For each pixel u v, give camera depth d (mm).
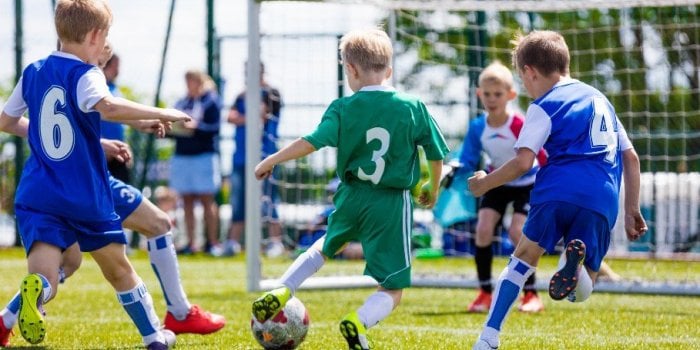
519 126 12836
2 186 26875
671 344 9578
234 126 24359
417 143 8398
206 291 15461
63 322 11312
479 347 7996
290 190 23250
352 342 7680
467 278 15531
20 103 8367
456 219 16047
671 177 22562
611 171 8227
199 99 23781
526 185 12766
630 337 10125
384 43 8414
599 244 8203
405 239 8211
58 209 7867
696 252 21766
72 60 8031
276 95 19203
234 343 9492
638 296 14625
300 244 22500
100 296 14500
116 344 9523
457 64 22641
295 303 8414
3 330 8977
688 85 23453
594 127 8227
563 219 8094
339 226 8273
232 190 24469
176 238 27594
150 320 8492
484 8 15078
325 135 8031
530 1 15062
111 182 9438
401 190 8242
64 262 9352
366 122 8148
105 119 7754
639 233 8672
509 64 23453
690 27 21109
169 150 33438
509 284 8172
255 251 15102
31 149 8109
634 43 24422
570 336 10164
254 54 14805
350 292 15320
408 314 12398
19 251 25344
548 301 13938
